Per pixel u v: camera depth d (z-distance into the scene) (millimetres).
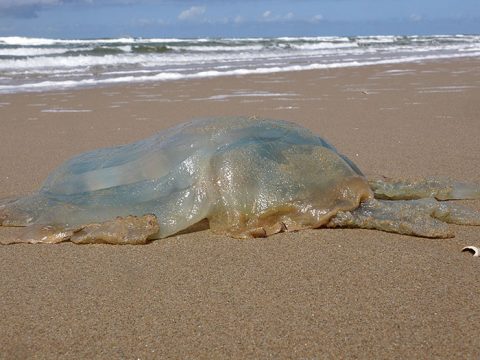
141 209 856
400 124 1811
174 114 2092
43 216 888
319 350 563
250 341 581
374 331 594
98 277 736
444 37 10383
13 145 1584
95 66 4113
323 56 5477
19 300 677
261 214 841
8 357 561
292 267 751
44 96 2545
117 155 940
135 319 628
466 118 1892
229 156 839
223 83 3062
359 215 856
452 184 1023
